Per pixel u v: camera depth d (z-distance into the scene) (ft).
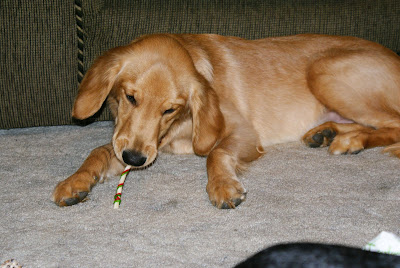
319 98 5.06
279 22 5.24
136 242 3.86
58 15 4.95
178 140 4.83
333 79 4.98
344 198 4.24
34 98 5.11
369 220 4.03
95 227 3.99
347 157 4.77
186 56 4.53
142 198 4.27
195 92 4.51
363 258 1.89
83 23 5.03
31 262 3.71
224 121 4.69
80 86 4.69
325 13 5.28
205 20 5.14
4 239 3.88
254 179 4.48
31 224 4.01
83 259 3.73
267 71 5.05
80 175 4.29
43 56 5.01
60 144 4.99
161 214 4.11
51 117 5.21
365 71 4.98
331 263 1.87
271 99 5.04
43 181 4.44
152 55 4.46
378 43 5.29
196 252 3.79
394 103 5.03
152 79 4.35
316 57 5.09
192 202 4.24
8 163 4.67
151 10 5.07
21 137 5.10
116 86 4.55
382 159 4.72
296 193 4.30
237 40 5.09
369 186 4.37
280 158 4.78
